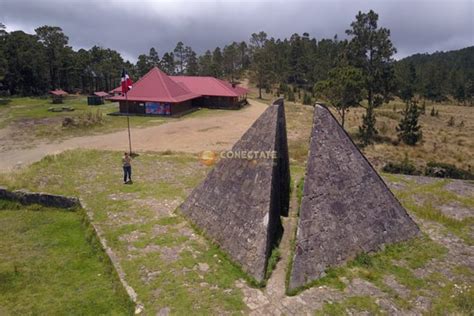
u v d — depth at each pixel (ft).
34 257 42.42
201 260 38.70
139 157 85.35
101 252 41.86
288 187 52.70
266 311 30.76
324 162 40.06
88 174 70.64
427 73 353.92
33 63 277.23
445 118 212.02
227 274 36.14
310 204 37.45
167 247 41.52
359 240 38.70
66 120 131.54
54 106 201.77
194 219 47.29
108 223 48.26
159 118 155.43
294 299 32.17
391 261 38.37
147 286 34.30
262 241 36.99
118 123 142.51
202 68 358.43
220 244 40.96
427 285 34.40
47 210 56.75
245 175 43.04
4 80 272.51
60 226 50.80
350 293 32.99
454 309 30.91
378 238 40.22
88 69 313.32
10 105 208.85
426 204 55.11
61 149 101.60
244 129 133.39
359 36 125.90
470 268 37.47
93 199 57.00
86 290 35.83
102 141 112.06
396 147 118.42
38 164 76.95
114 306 33.22
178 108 168.25
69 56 302.66
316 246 35.96
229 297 32.53
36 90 293.43
